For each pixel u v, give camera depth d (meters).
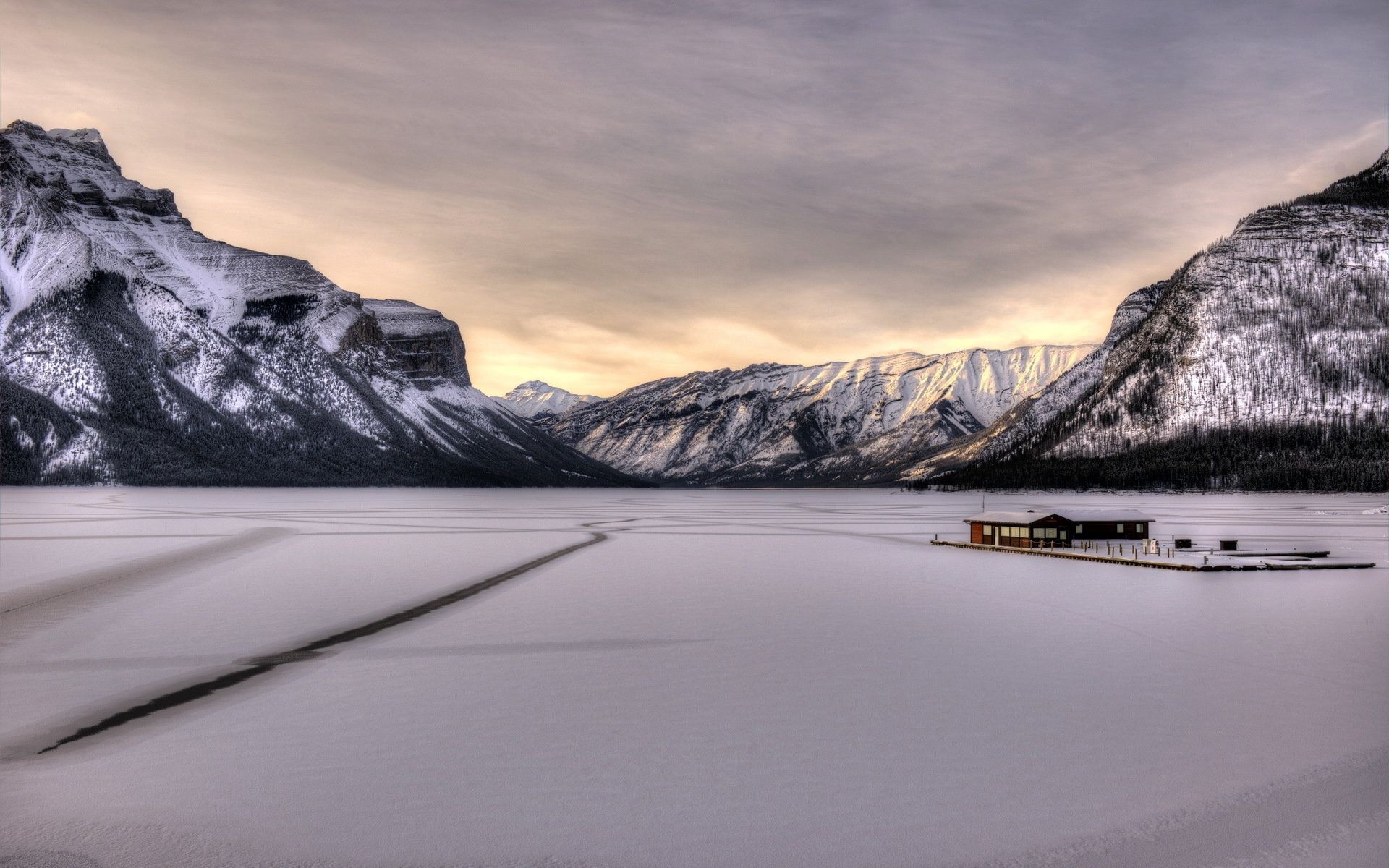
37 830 16.45
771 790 18.30
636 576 52.19
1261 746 20.78
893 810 17.38
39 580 49.34
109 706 24.20
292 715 23.20
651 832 16.42
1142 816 17.16
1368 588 47.41
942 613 38.78
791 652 30.56
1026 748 20.70
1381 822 16.88
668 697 24.83
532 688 25.81
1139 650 30.83
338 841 16.05
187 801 17.75
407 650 30.97
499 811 17.27
